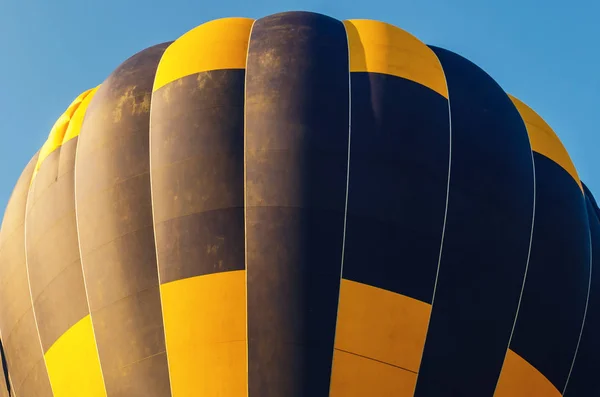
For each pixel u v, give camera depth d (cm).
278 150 6975
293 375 6619
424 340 6788
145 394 6781
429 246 6906
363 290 6738
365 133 7069
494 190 7219
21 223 7894
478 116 7500
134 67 7806
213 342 6706
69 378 7125
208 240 6856
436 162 7119
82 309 7150
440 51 8012
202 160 7044
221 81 7338
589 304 7688
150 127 7338
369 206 6875
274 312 6688
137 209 7100
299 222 6806
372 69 7406
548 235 7394
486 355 6962
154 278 6925
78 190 7412
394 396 6675
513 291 7112
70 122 8031
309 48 7450
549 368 7256
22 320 7619
